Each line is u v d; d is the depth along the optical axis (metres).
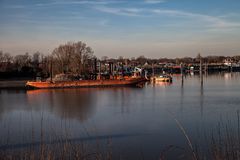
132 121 44.16
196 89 98.25
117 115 50.34
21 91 104.75
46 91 104.56
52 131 37.03
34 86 113.94
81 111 56.28
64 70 153.25
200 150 26.70
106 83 121.94
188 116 46.78
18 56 194.38
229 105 58.59
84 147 28.67
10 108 62.56
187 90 95.75
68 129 38.72
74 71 149.62
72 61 151.50
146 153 27.64
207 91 89.94
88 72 153.38
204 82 133.12
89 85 120.38
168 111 52.34
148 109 56.31
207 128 36.78
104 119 46.81
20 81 146.75
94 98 79.44
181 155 26.28
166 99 72.38
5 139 32.69
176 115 48.19
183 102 65.44
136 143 31.23
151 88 108.88
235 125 37.56
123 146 30.12
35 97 84.38
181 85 119.19
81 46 156.62
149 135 34.66
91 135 35.12
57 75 132.00
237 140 20.56
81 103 69.06
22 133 36.12
